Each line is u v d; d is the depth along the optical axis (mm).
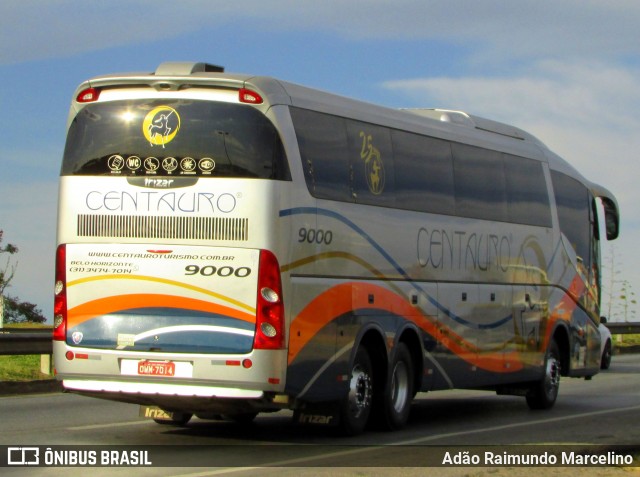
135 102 13148
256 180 12805
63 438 14172
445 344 16875
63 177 13305
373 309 14898
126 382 13016
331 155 14078
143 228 12977
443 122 17281
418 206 16188
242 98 12945
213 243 12820
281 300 12836
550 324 20422
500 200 18734
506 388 20141
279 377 12812
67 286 13211
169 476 11375
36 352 21406
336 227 14039
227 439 14414
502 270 18688
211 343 12773
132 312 12984
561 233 21062
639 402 21625
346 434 14883
